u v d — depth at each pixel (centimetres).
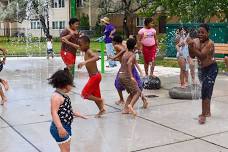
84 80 1123
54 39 4078
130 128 634
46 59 1817
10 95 909
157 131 614
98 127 642
